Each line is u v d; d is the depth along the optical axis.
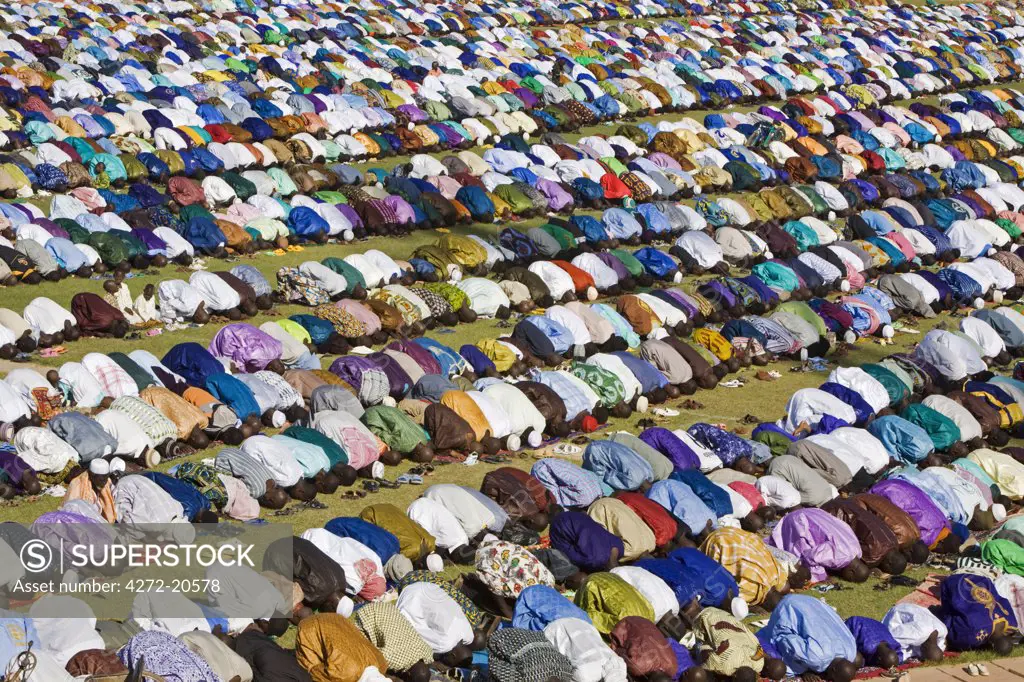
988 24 70.25
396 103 41.72
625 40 56.84
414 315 26.25
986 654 16.86
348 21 53.47
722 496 19.44
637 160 38.47
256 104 39.12
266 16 52.28
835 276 31.81
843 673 15.71
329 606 15.99
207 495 18.19
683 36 58.34
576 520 17.80
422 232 32.78
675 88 48.47
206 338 25.05
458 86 44.00
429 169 36.09
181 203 31.11
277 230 30.50
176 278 27.80
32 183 31.52
